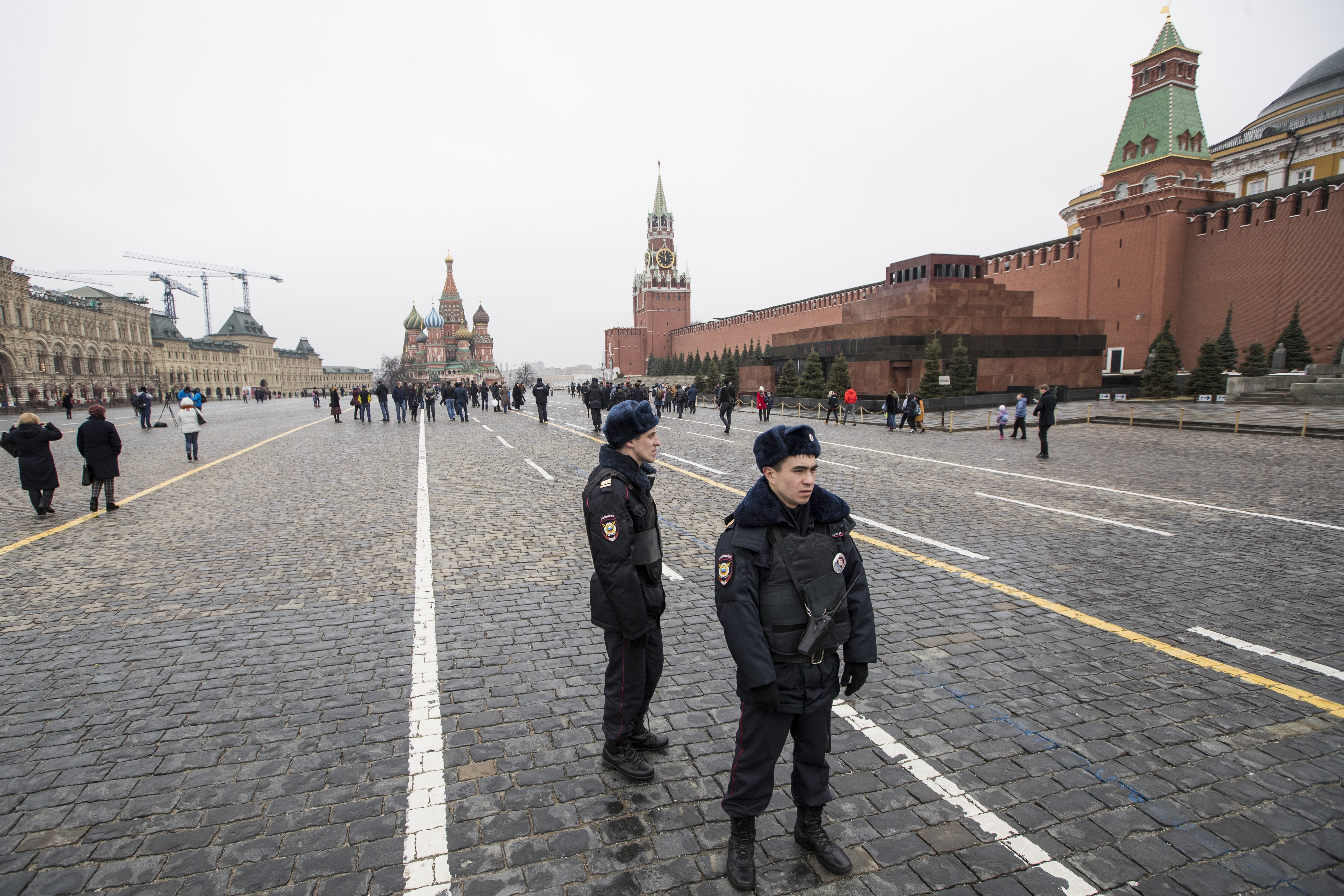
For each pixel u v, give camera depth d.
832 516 2.78
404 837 2.98
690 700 4.17
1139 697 4.13
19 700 4.18
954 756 3.55
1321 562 6.77
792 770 3.40
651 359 105.44
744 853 2.73
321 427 26.03
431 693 4.26
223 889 2.67
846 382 32.53
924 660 4.65
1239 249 33.31
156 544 7.87
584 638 5.10
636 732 3.60
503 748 3.66
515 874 2.77
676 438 20.31
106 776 3.41
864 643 2.75
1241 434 18.83
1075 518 8.85
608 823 3.08
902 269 35.28
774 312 72.75
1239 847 2.88
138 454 16.92
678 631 5.20
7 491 11.84
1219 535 7.87
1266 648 4.80
